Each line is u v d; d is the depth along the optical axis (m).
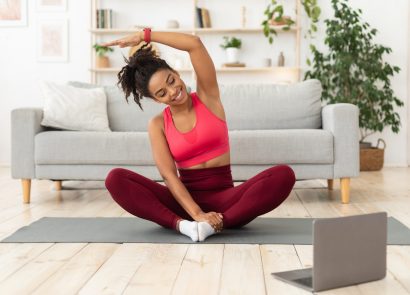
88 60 6.52
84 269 2.06
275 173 2.57
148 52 2.52
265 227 2.81
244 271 2.01
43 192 4.30
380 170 5.91
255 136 3.63
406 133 6.35
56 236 2.62
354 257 1.79
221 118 2.66
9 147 6.59
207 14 6.30
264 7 6.41
